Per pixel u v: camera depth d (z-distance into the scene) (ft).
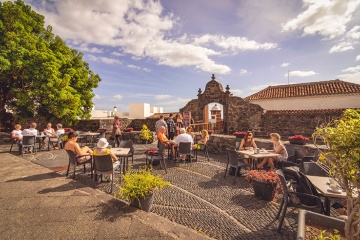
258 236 9.90
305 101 59.06
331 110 44.14
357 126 5.48
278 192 15.26
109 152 15.26
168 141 24.86
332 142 5.81
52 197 12.53
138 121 56.18
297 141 26.05
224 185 17.21
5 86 46.26
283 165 18.90
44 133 33.55
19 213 10.55
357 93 51.70
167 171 21.43
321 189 10.32
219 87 53.11
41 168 19.27
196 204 13.39
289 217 11.77
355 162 5.36
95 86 58.75
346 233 6.47
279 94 64.03
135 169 21.74
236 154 17.94
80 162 17.63
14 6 42.24
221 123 55.77
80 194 13.00
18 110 45.29
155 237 8.63
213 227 10.64
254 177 14.65
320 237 6.37
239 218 11.63
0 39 39.17
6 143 37.86
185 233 9.02
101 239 8.43
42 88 42.50
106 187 15.85
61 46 51.72
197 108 55.93
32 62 41.14
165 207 12.85
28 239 8.41
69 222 9.70
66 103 45.78
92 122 50.29
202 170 21.88
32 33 47.39
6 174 17.31
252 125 49.24
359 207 6.01
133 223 9.65
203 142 28.02
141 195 11.14
